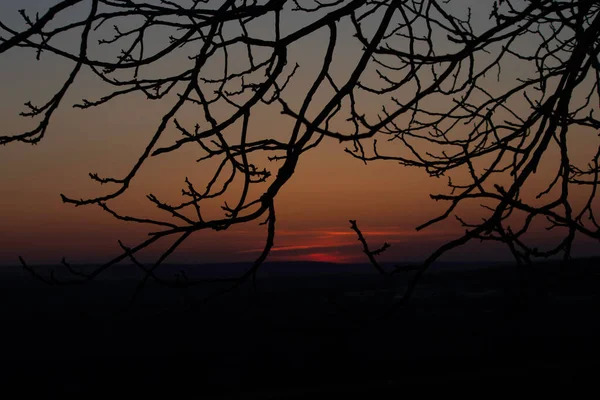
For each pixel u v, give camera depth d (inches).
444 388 335.0
